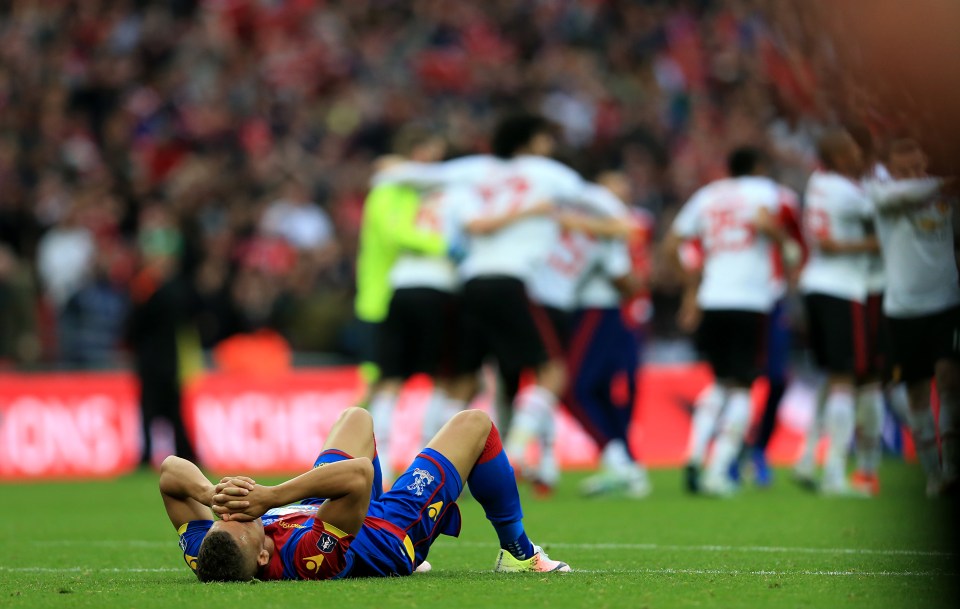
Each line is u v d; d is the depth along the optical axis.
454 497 17.61
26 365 57.19
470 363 38.56
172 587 17.38
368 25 88.56
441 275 39.00
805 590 17.30
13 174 69.81
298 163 73.88
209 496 17.33
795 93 32.91
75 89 78.12
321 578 16.83
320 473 16.41
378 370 39.34
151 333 53.75
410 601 15.52
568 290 38.84
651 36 88.94
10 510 36.31
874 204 27.58
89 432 56.22
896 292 27.31
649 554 23.06
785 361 42.06
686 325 40.97
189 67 81.56
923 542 24.86
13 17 83.25
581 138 79.38
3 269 57.12
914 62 23.17
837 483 38.47
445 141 41.78
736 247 39.16
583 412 40.22
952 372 26.38
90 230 65.06
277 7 86.88
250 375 56.97
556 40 89.25
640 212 68.75
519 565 19.03
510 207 36.34
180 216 65.00
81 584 18.58
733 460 40.47
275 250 65.19
